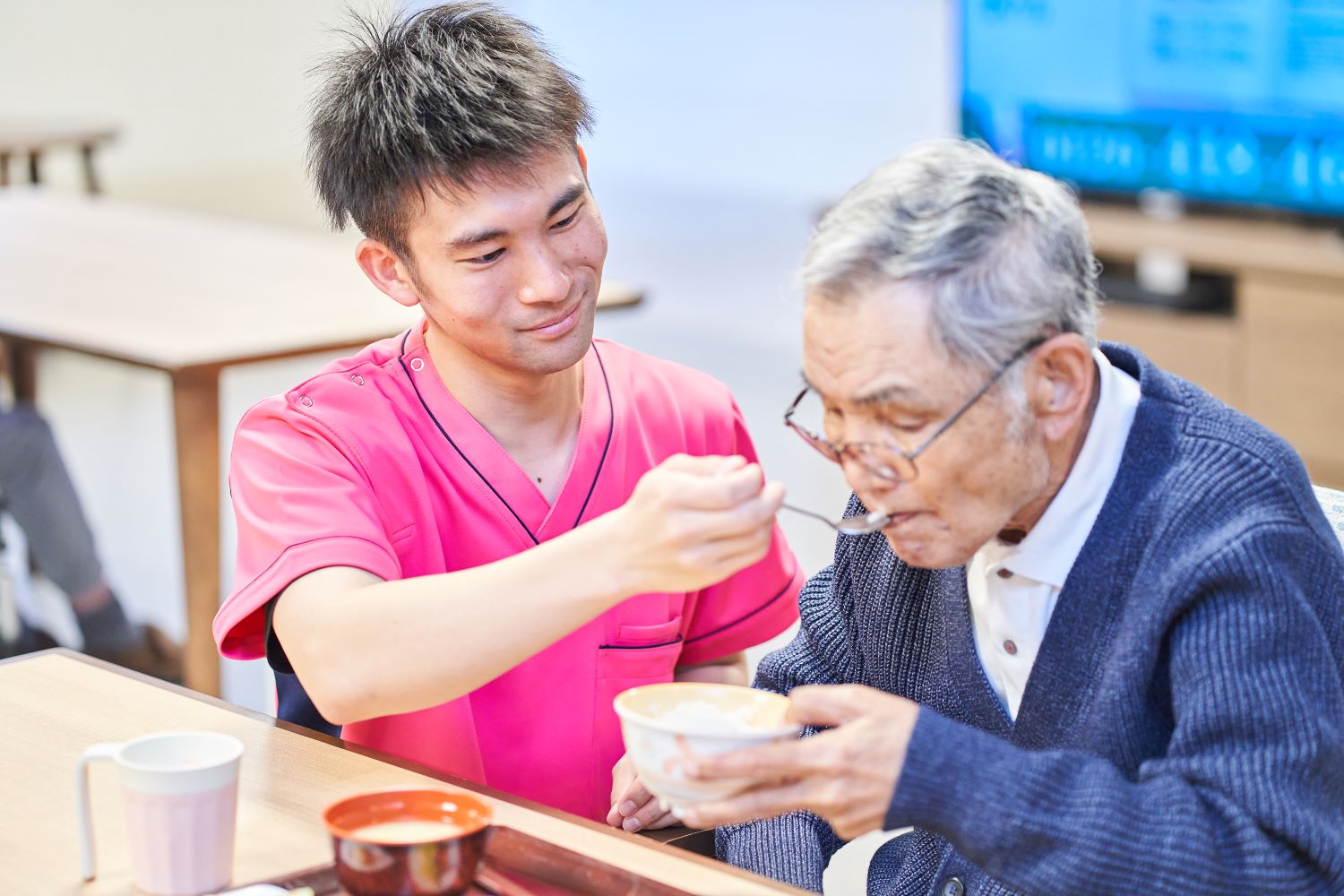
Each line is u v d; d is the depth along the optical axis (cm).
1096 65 435
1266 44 398
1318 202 397
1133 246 409
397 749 145
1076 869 98
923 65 633
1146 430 113
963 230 100
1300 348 384
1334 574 111
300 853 112
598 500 150
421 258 135
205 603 266
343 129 136
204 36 767
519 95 131
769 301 594
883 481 105
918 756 99
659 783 101
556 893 104
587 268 137
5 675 144
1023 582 117
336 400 142
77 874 109
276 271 330
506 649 113
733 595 160
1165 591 108
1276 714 102
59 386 518
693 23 732
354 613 120
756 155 716
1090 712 113
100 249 354
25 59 710
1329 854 100
